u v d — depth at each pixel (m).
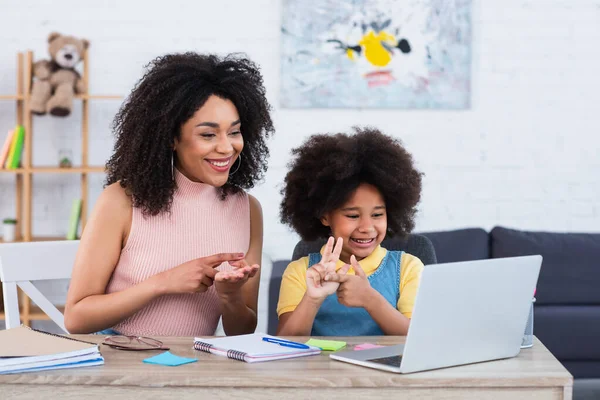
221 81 1.73
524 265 1.46
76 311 1.71
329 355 1.49
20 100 3.87
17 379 1.31
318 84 4.01
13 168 3.79
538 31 4.04
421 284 1.30
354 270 1.75
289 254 4.07
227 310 1.77
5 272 2.01
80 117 4.04
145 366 1.38
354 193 1.81
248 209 1.93
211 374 1.32
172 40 4.02
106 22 4.01
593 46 4.05
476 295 1.39
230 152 1.72
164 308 1.78
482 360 1.45
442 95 4.02
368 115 4.04
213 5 4.02
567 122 4.07
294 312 1.68
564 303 3.42
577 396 2.74
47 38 3.98
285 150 4.05
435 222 4.07
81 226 3.89
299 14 3.98
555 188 4.08
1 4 3.99
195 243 1.81
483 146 4.07
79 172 3.82
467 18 3.99
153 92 1.71
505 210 4.08
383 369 1.36
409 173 1.89
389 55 4.00
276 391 1.31
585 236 3.50
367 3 3.98
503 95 4.06
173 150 1.76
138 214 1.78
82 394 1.32
